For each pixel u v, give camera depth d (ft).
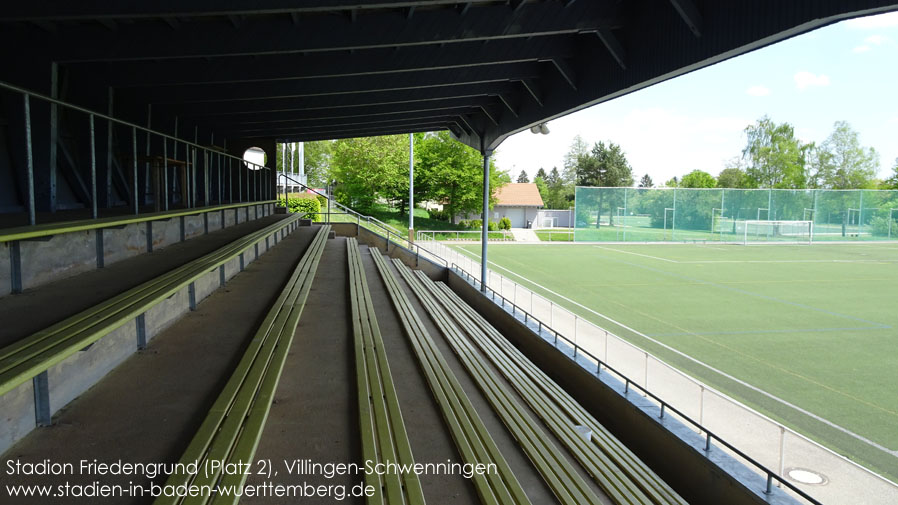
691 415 25.48
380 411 11.63
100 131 27.53
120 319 9.34
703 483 18.22
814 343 41.34
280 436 10.30
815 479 19.80
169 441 8.57
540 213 204.64
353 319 20.35
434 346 20.15
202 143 46.03
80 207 26.53
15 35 21.88
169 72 28.43
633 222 136.98
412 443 11.75
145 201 32.71
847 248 121.19
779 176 221.25
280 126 51.80
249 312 17.57
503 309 42.47
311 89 34.76
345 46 24.32
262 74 29.35
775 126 224.33
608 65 25.90
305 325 19.52
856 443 23.61
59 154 24.90
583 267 84.99
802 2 14.39
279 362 12.37
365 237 65.21
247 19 23.77
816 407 28.02
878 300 59.52
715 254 107.45
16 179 21.76
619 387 24.90
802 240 141.59
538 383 24.59
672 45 20.53
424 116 52.95
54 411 9.49
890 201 141.59
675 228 138.10
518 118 41.45
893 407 28.19
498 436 14.83
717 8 17.94
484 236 52.24
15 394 8.34
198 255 18.89
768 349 39.47
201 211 22.74
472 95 41.24
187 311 17.38
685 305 55.93
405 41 24.13
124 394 10.52
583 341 38.47
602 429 20.99
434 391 14.87
